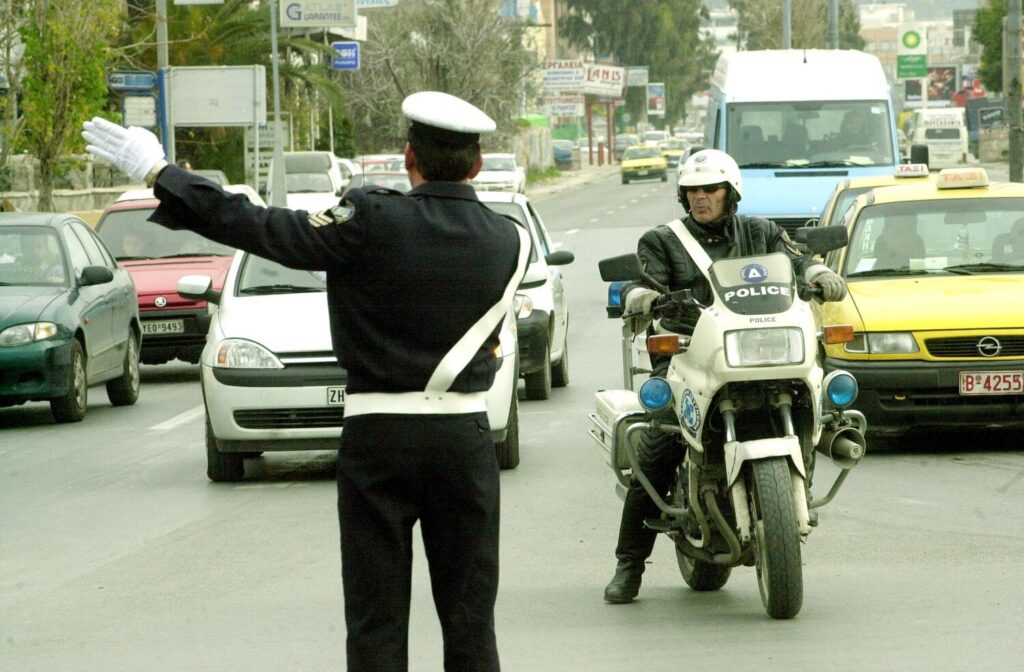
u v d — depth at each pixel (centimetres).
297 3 11844
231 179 12012
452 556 1199
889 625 1766
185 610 1922
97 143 1130
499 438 2858
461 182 1196
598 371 4434
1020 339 2936
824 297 1788
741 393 1712
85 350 3866
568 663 1638
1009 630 1733
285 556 2234
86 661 1697
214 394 2844
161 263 4869
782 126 6022
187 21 11244
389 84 16725
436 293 1165
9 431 3712
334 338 1184
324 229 1141
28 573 2173
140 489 2855
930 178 3950
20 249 3988
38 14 6606
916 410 2952
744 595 1945
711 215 1783
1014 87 8131
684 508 1802
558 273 4188
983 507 2483
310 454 3281
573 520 2442
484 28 17012
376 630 1180
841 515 2434
